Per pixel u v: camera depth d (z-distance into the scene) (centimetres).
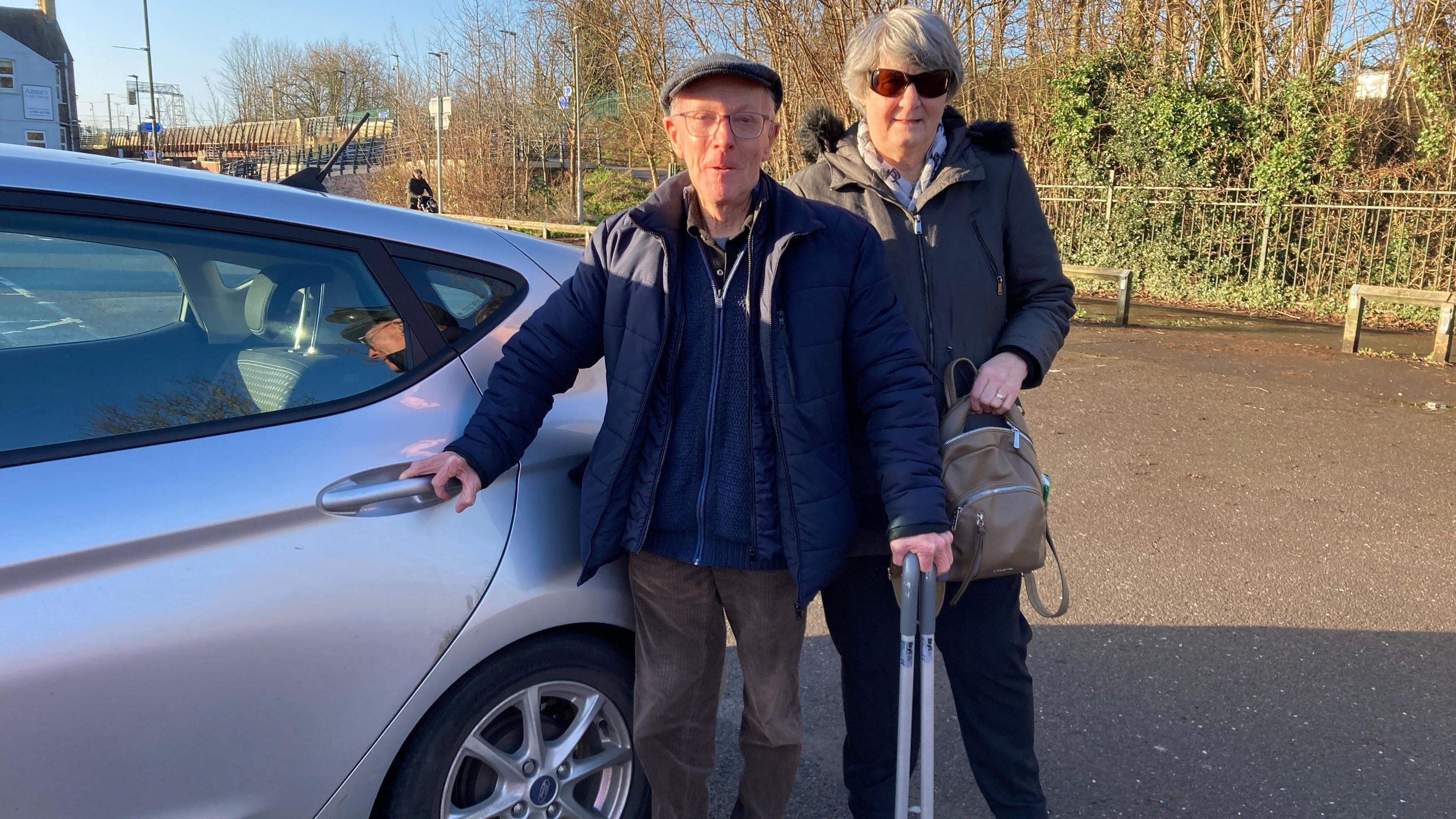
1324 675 331
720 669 208
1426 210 1134
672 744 203
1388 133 1306
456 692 188
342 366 189
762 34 1617
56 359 166
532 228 1841
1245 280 1273
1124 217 1341
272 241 190
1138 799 264
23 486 152
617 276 191
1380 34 1343
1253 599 392
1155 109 1327
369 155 3938
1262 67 1419
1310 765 279
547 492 206
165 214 179
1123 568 423
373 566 176
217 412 173
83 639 150
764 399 188
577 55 2612
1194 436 632
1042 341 212
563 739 209
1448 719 304
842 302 190
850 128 229
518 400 191
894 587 200
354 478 178
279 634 166
